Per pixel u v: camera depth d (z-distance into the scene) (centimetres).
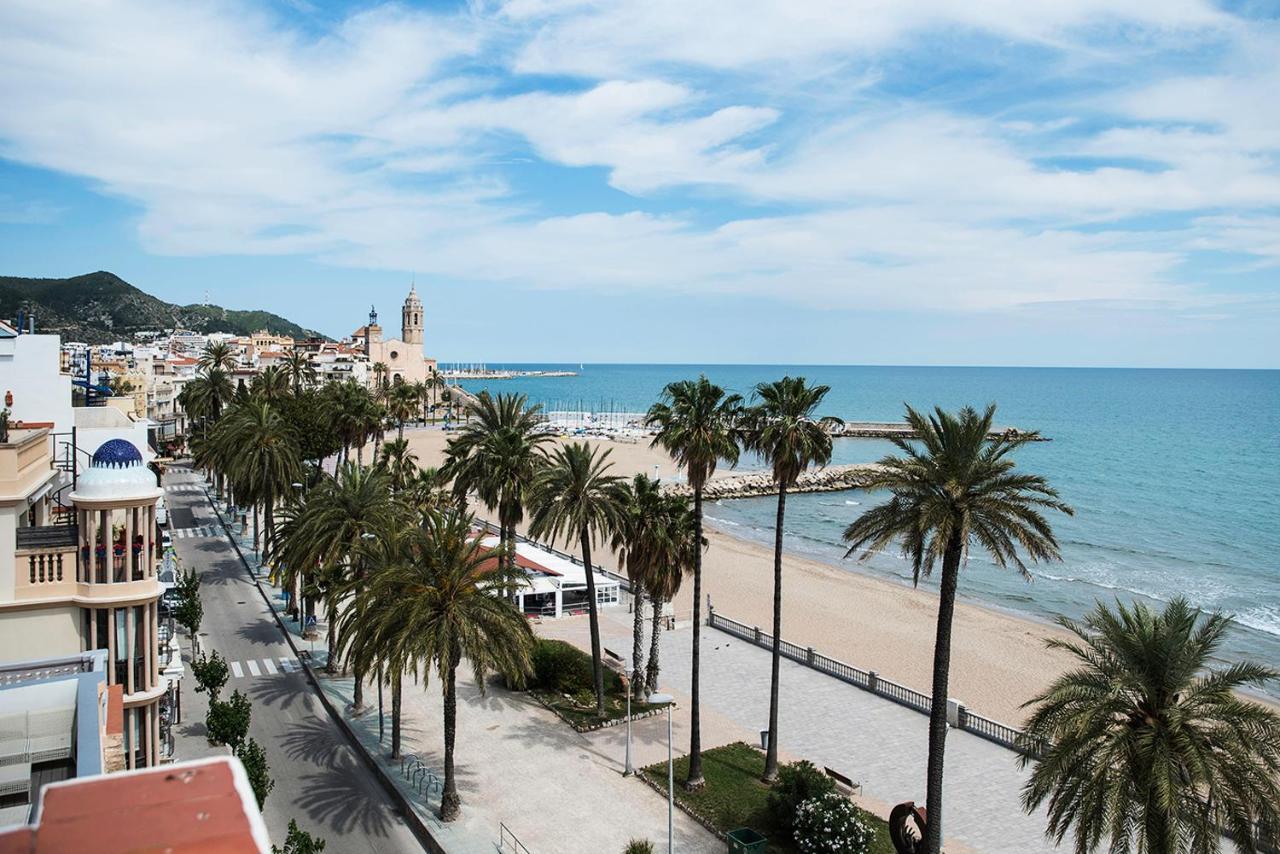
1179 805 2098
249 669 4812
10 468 2625
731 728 4181
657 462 16512
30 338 4747
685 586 7412
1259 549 9594
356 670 3369
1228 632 6644
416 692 4525
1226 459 17038
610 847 3036
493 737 3978
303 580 5238
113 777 707
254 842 649
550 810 3291
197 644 4775
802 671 5050
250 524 8531
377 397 15538
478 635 3161
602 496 4166
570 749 3872
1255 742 2141
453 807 3175
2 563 2620
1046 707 2406
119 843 630
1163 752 2112
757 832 3059
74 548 2739
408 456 7475
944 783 3625
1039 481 2756
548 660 4569
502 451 5034
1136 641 2309
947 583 2820
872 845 3077
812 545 9925
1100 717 2266
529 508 4228
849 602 7088
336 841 3066
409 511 4869
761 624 6319
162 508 5291
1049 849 3098
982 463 2827
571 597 6369
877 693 4684
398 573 3192
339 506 4509
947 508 2748
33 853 613
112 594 2745
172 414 15138
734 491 13425
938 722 2780
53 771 1847
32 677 2192
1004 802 3459
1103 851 3048
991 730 4091
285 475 6278
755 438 3647
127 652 2803
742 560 8719
